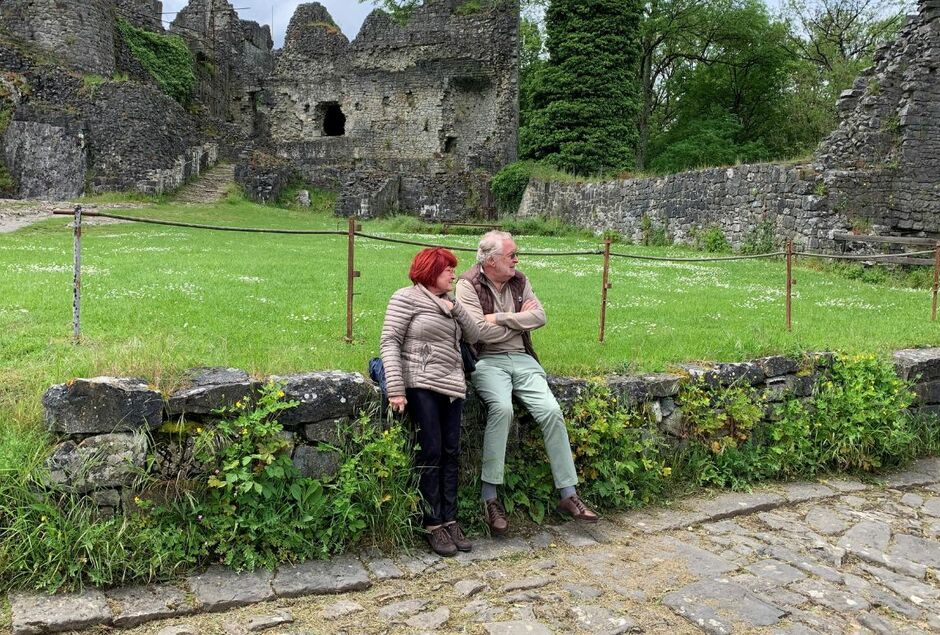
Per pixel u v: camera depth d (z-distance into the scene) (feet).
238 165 109.19
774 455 19.67
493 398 15.83
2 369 15.55
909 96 56.54
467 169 118.32
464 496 16.17
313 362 17.01
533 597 13.14
